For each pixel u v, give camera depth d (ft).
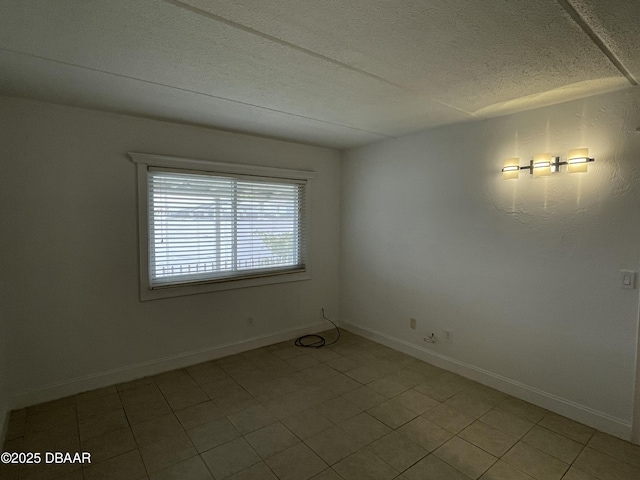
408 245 12.03
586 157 7.71
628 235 7.36
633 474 6.47
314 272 14.19
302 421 8.14
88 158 9.24
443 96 7.98
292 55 6.05
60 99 8.42
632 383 7.38
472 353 10.28
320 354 12.18
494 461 6.82
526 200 8.94
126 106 8.95
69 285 9.14
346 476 6.40
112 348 9.84
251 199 12.37
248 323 12.50
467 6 4.53
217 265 11.72
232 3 4.54
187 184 10.93
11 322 8.41
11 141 8.28
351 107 8.89
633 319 7.34
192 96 8.18
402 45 5.65
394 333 12.68
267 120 10.17
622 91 7.37
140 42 5.62
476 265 10.09
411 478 6.36
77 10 4.68
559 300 8.43
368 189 13.47
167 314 10.73
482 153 9.87
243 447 7.20
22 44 5.67
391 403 8.96
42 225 8.72
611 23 4.86
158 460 6.79
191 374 10.57
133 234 9.99
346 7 4.61
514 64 6.28
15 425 7.86
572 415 8.26
